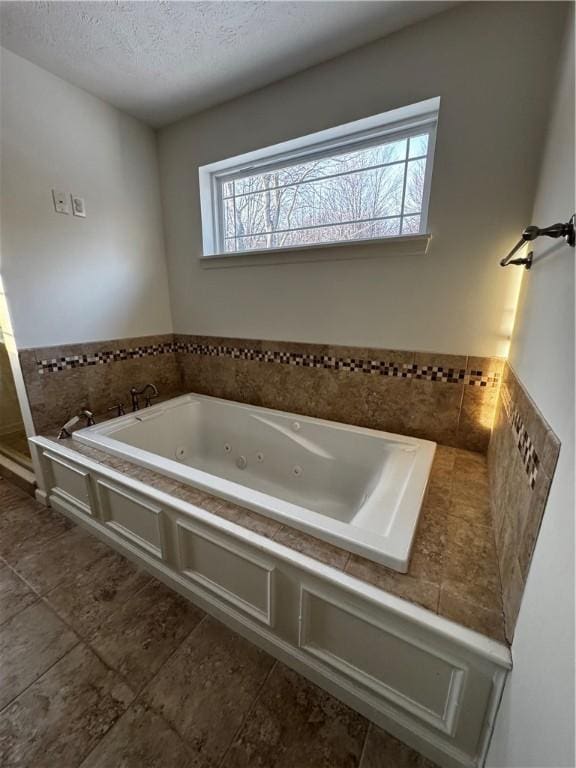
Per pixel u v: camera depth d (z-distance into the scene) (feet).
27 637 3.97
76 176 6.11
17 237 5.52
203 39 4.63
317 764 2.89
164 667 3.65
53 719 3.18
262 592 3.68
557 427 2.23
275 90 5.57
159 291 7.92
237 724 3.16
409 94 4.60
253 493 4.12
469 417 5.21
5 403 8.66
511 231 4.40
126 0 3.97
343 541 3.35
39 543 5.51
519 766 1.96
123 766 2.86
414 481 4.29
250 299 6.88
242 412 7.11
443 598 2.87
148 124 7.02
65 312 6.31
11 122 5.19
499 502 3.65
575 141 2.67
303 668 3.55
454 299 4.94
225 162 6.51
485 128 4.28
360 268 5.53
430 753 2.93
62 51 4.93
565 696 1.55
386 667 3.04
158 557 4.67
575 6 3.07
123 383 7.46
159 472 4.82
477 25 4.07
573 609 1.59
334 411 6.35
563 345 2.35
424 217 5.11
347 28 4.44
